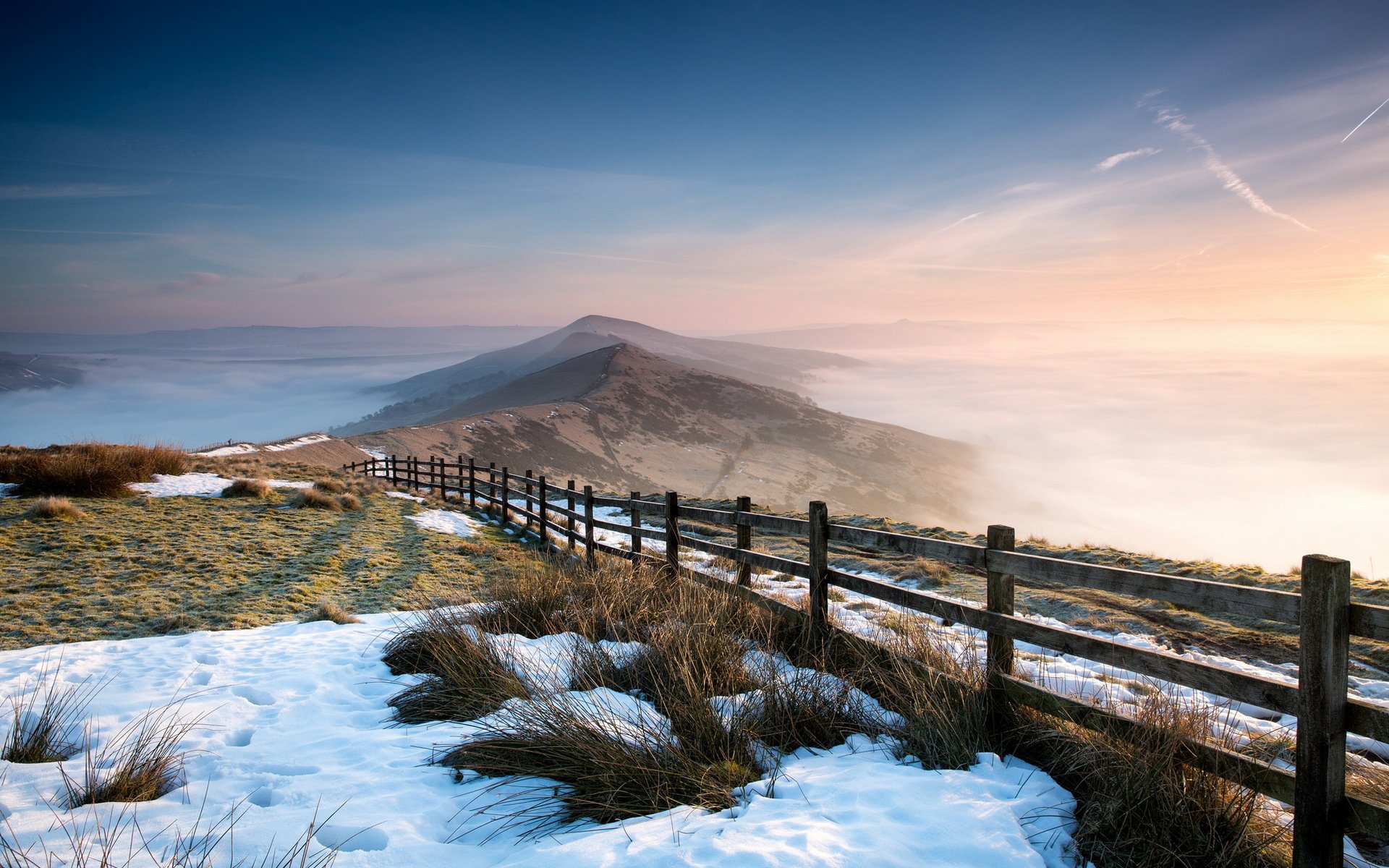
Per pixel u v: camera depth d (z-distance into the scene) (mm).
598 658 5324
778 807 3229
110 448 17875
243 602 8430
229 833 3041
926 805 3182
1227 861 2795
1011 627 3875
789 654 5547
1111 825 3043
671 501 7863
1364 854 2961
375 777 3664
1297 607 2713
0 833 2984
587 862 2734
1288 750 3666
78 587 8703
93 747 4094
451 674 4914
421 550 11992
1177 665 3145
